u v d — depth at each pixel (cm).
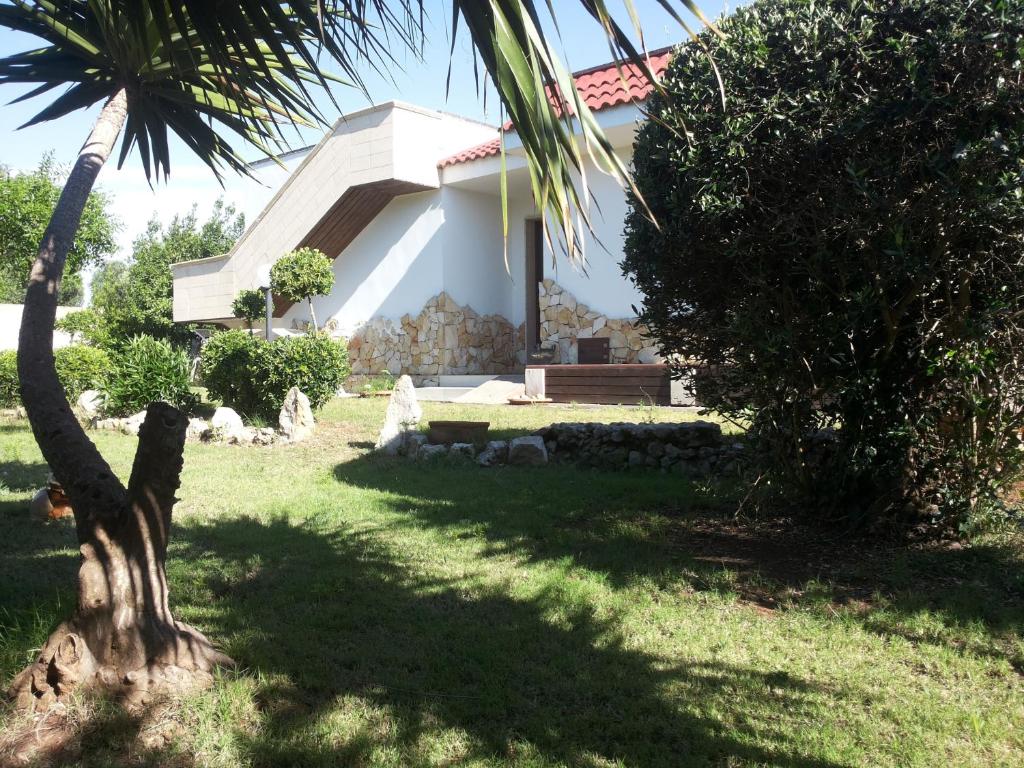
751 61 489
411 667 355
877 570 490
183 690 313
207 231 3356
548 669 352
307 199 1870
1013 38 423
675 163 514
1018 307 481
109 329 2394
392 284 1881
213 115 432
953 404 509
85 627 311
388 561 516
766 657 370
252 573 490
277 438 1058
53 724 291
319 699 323
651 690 335
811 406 537
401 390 980
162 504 323
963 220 451
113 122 379
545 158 223
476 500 690
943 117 445
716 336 566
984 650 375
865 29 458
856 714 318
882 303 484
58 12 370
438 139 1777
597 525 607
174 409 326
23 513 657
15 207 2089
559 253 1585
